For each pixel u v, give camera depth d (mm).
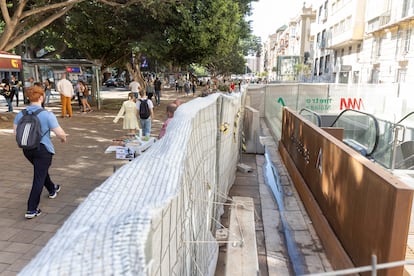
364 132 8141
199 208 2684
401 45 22578
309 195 4859
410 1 21391
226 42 17750
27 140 4035
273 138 11156
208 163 3361
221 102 4227
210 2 15570
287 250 3889
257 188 6027
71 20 15523
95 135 9992
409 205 2334
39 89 4289
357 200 3029
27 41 24219
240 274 2836
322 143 4395
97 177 5992
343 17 32531
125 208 1142
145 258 939
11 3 14023
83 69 20578
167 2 14578
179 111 2682
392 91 14391
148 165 1562
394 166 6215
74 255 871
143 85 21844
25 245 3602
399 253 2393
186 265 1986
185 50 17969
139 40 16594
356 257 3006
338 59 37188
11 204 4664
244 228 3676
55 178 5859
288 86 14078
